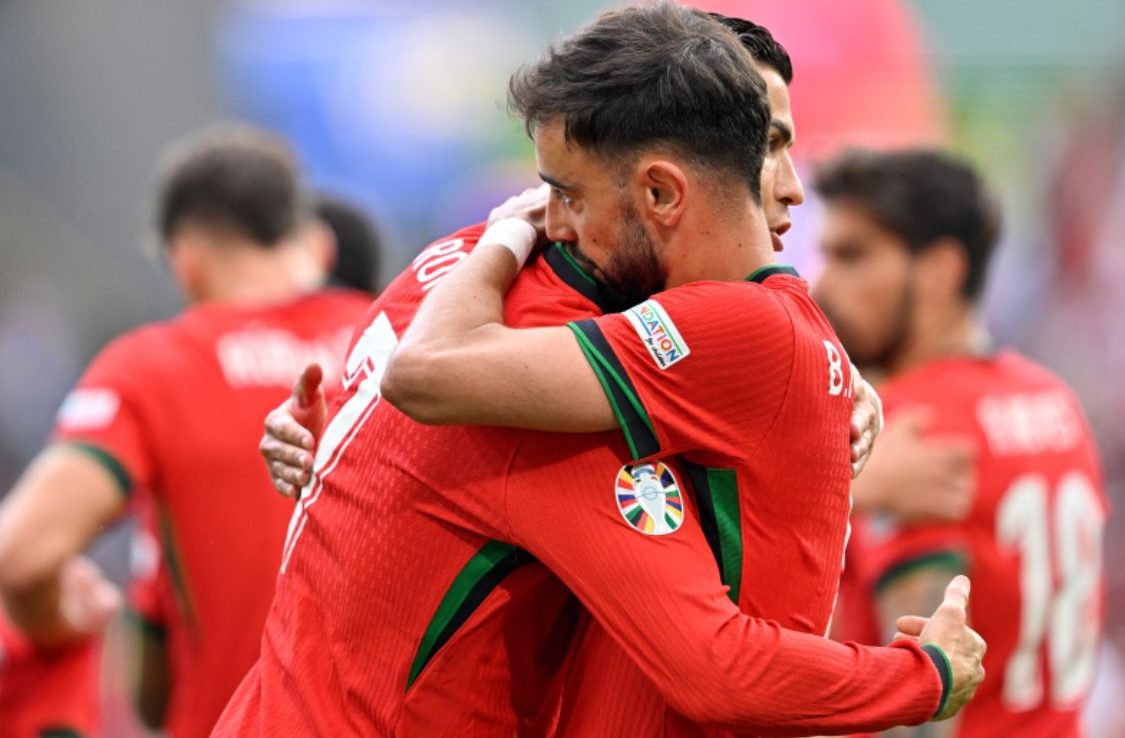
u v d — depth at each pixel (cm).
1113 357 3150
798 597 692
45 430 3356
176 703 1250
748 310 658
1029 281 3161
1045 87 2998
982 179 1233
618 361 646
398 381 651
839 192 1231
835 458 697
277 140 1381
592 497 654
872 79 2806
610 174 667
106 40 3625
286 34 3569
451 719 693
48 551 1173
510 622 695
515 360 642
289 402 784
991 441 1143
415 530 684
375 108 3528
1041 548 1146
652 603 645
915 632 715
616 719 709
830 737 698
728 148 667
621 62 660
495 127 3525
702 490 670
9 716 1273
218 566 1203
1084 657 1180
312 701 709
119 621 2194
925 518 1109
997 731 1134
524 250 705
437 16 3538
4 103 3619
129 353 1223
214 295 1295
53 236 3588
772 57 733
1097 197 3111
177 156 1337
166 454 1201
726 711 642
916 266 1212
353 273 1475
